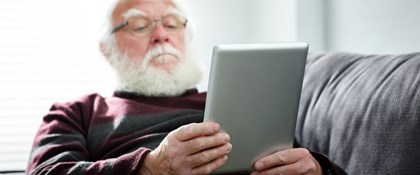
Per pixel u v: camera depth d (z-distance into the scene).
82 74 2.41
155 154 1.17
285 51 1.15
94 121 1.58
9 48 2.33
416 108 1.20
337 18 2.21
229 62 1.11
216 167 1.13
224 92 1.12
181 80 1.66
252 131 1.16
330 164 1.30
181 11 1.71
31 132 2.34
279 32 2.38
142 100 1.65
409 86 1.25
